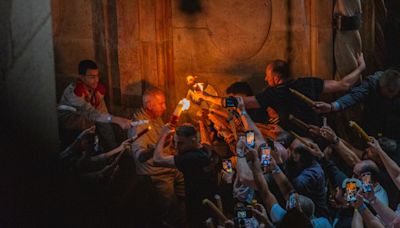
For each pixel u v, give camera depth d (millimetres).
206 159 8711
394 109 9508
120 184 9289
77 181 9242
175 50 9562
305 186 8211
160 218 9195
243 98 9250
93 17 9359
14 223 9094
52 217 9180
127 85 9492
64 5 9289
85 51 9359
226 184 8758
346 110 9586
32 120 9141
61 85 9273
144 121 9180
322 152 8898
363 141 9617
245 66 9602
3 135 9086
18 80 9094
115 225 9242
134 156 9172
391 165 8281
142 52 9484
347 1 9469
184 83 9586
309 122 9258
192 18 9539
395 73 9375
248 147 8289
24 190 9133
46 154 9180
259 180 7898
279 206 7785
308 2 9516
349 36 9539
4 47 9031
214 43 9586
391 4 10031
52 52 9102
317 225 7836
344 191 7902
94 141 9227
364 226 7883
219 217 8039
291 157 8461
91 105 9250
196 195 8758
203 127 9305
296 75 9602
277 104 9234
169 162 8711
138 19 9445
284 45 9570
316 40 9555
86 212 9234
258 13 9547
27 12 9031
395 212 8297
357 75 9531
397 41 9969
